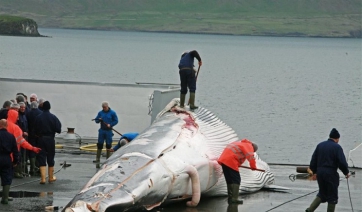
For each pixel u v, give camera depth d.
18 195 33.44
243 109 109.62
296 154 72.69
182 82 39.66
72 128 51.66
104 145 50.16
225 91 138.88
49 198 32.84
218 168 33.56
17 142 35.16
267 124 94.81
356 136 87.69
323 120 101.81
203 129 36.03
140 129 51.88
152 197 28.42
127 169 28.41
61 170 40.53
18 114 37.94
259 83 164.00
